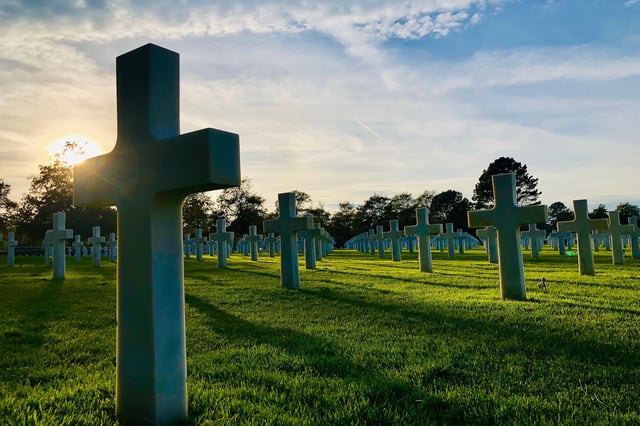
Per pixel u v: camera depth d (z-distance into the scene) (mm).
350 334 6422
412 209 80312
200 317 7910
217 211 82688
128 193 3654
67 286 13203
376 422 3488
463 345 5652
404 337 6160
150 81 3613
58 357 5430
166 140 3406
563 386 4242
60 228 16078
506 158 83438
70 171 56625
